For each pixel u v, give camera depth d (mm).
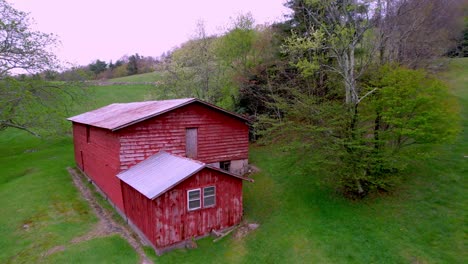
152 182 12672
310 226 13328
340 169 13641
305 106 14617
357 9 16312
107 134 16391
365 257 10969
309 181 17578
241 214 14430
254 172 20438
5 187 20172
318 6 18250
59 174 22234
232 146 19031
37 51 25875
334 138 13836
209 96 27781
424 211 12828
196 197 12930
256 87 26344
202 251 12289
